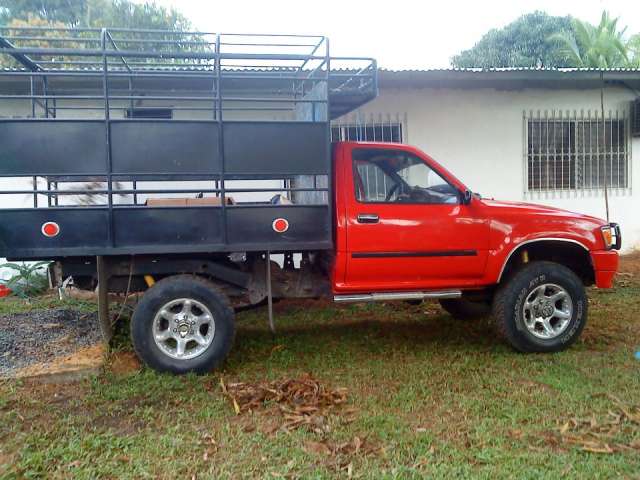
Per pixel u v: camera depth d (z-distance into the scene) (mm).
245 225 4730
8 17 18125
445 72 8398
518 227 5312
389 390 4488
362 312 7176
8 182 7723
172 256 4926
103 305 4816
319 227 4859
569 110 10047
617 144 10297
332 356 5352
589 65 14906
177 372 4742
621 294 7910
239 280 5094
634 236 10469
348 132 9328
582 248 5500
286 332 6242
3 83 7348
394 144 5258
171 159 4578
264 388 4379
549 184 10133
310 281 5398
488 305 6281
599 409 4059
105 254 4535
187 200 4961
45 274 8078
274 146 4727
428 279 5242
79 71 4676
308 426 3787
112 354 5016
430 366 5043
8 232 4418
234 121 4648
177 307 4840
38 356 5004
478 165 9789
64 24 16812
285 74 5762
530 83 9438
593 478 3160
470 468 3268
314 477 3178
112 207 4520
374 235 5031
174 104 8117
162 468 3289
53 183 5891
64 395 4379
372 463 3348
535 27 22141
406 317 6938
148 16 17625
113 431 3777
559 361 5137
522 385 4578
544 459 3361
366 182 5129
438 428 3807
